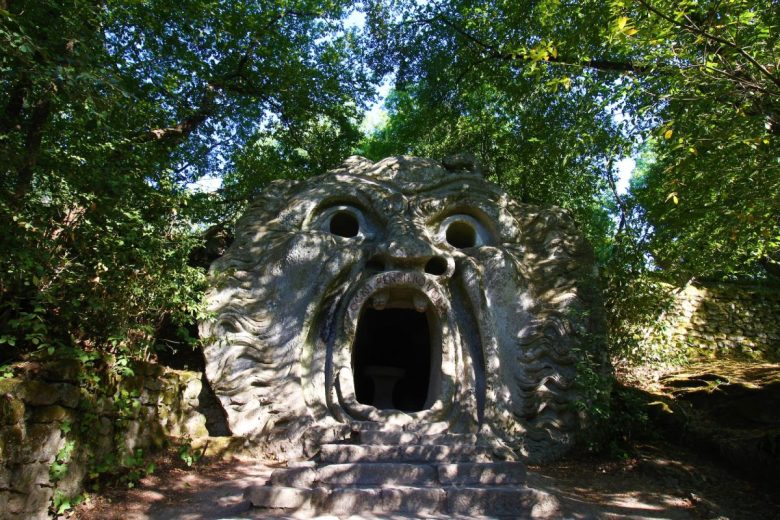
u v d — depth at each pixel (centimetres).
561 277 786
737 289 1209
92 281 536
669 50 511
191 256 953
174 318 639
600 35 734
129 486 537
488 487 523
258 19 1145
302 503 488
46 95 475
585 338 744
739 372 922
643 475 635
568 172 1217
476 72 1248
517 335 744
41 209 492
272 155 1359
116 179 521
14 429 406
